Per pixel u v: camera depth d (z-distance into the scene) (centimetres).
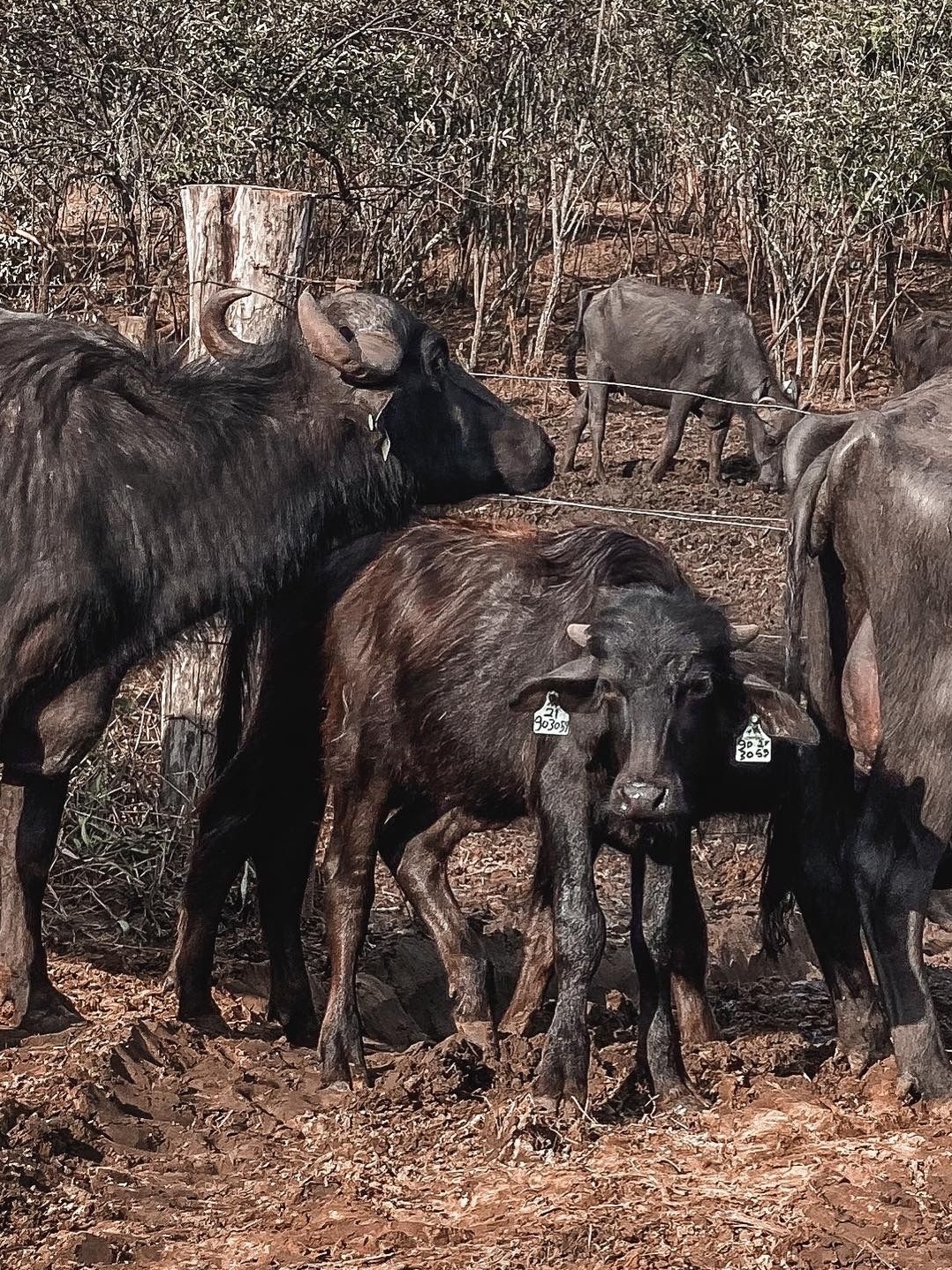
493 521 759
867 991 707
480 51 2227
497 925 902
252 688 764
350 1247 517
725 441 2014
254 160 1702
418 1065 669
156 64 1670
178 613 704
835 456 655
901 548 642
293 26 1694
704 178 2755
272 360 739
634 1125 616
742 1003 829
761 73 2489
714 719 621
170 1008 744
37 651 670
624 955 891
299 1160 595
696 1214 531
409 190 1895
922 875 650
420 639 709
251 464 712
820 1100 646
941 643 643
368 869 712
